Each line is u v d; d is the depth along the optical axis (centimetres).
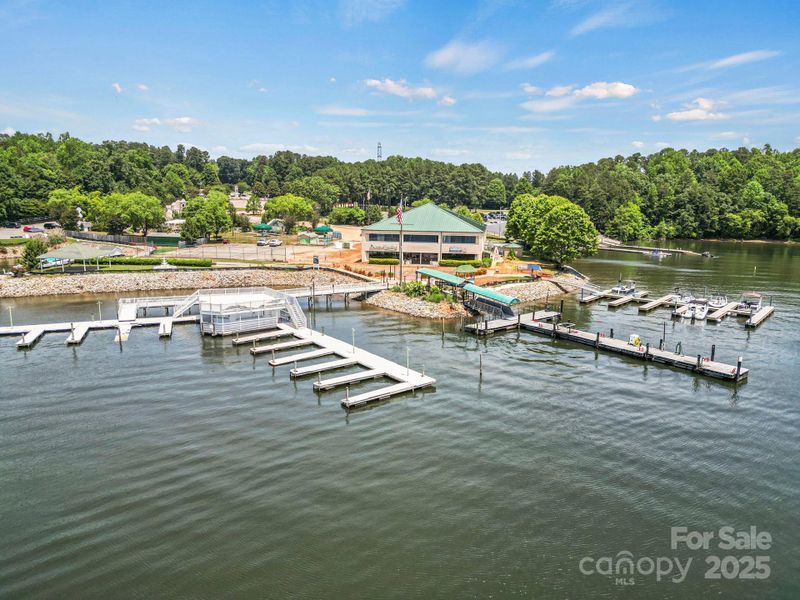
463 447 4706
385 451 4616
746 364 6975
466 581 3161
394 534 3550
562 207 13762
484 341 7900
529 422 5216
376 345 7612
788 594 3125
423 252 12962
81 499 3884
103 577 3161
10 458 4412
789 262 16425
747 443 4862
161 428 4959
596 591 3111
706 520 3769
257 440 4762
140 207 16575
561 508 3866
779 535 3628
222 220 16988
